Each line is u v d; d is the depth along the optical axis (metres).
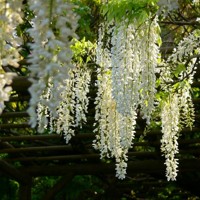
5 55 1.54
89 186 9.30
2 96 1.57
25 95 5.54
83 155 7.61
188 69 4.32
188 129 6.75
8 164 7.79
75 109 5.14
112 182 9.65
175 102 4.52
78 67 4.55
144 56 3.72
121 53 3.70
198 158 7.80
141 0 3.38
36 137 6.98
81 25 4.29
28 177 8.06
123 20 3.53
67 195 9.13
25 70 4.81
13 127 6.70
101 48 4.20
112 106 4.63
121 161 4.69
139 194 11.09
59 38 1.41
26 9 2.75
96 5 4.45
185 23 3.81
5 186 8.75
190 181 8.52
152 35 3.70
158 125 6.53
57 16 1.41
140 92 3.80
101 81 4.54
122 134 4.20
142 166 7.80
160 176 8.66
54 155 7.91
